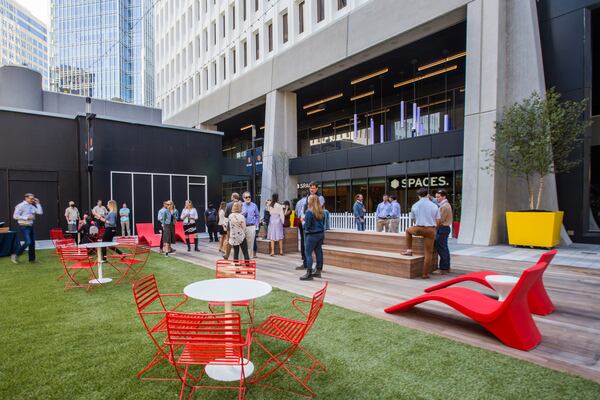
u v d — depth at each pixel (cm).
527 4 1260
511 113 1150
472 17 1332
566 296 597
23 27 12538
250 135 3809
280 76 2253
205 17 3138
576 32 1248
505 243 1280
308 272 714
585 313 510
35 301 554
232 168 2847
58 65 5841
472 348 378
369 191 2008
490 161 1252
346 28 1823
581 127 1102
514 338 383
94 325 444
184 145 1909
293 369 331
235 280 394
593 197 1370
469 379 311
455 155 1590
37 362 340
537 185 1257
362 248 938
